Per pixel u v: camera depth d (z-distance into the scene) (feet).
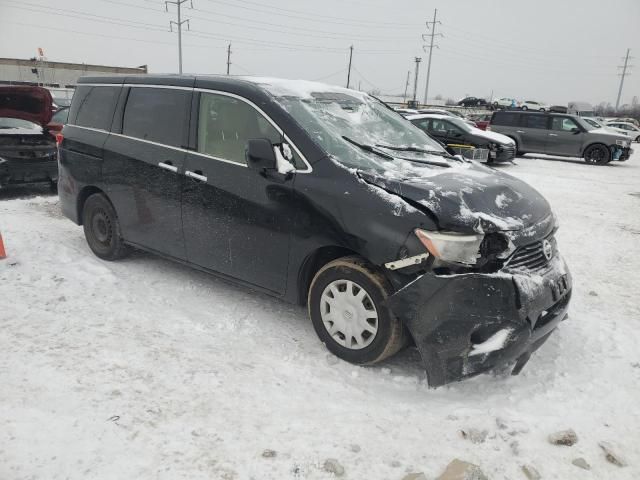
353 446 8.30
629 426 9.14
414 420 9.14
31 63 174.91
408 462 8.02
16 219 21.30
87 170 16.22
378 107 14.94
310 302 11.49
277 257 11.69
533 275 9.89
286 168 11.23
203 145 13.05
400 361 11.39
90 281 14.83
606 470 7.97
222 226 12.53
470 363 9.48
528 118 58.80
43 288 14.20
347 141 11.95
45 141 25.85
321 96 13.35
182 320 12.73
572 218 26.99
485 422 8.99
